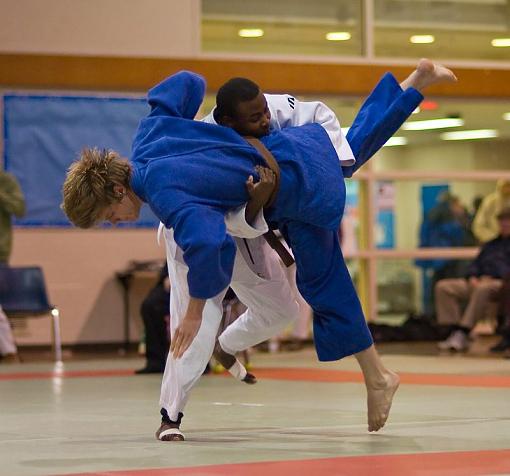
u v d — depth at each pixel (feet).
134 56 65.00
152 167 19.39
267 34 68.18
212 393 34.14
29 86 63.82
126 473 16.83
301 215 20.08
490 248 55.88
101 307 64.18
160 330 44.39
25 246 63.36
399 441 20.52
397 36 70.69
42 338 63.10
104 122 64.75
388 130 21.59
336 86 68.64
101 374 44.80
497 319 54.65
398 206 71.20
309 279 20.76
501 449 19.16
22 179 63.46
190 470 17.01
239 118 20.40
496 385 35.37
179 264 20.44
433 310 71.41
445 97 71.46
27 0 63.62
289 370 45.52
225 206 19.54
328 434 21.94
